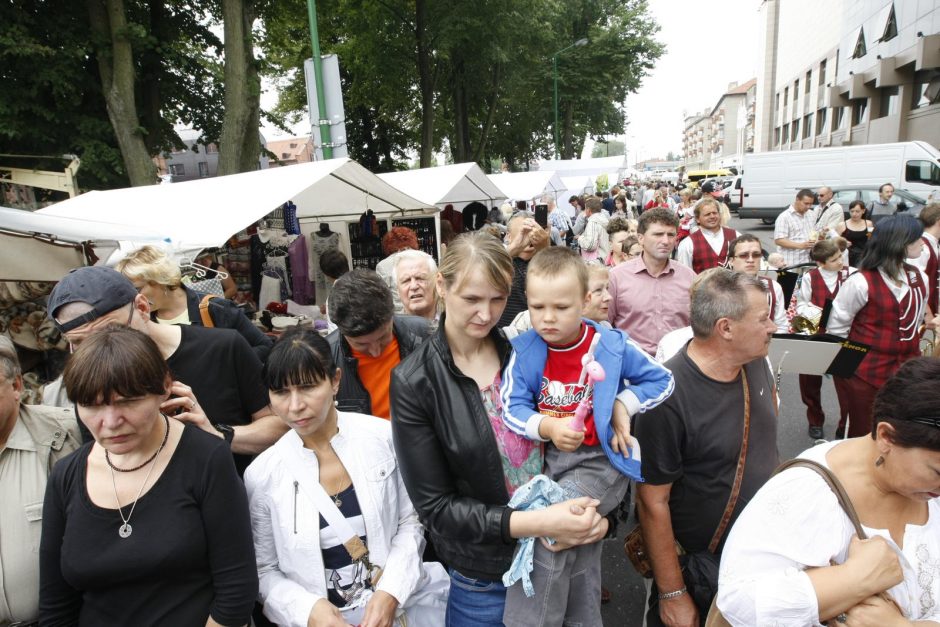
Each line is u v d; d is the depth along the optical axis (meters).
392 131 25.89
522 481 1.58
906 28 22.84
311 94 7.16
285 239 7.77
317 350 1.75
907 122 24.08
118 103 10.91
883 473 1.24
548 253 1.53
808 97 42.31
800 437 4.72
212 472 1.60
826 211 9.47
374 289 2.44
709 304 1.88
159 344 2.11
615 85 33.31
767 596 1.27
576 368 1.57
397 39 19.02
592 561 1.64
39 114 11.24
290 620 1.75
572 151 35.25
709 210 5.16
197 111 15.02
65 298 1.77
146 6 13.52
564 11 29.55
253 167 12.93
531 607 1.55
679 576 2.01
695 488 2.01
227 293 6.20
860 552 1.21
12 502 1.71
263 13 15.99
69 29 11.26
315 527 1.79
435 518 1.58
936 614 1.28
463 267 1.47
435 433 1.60
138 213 4.65
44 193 12.10
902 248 3.41
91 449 1.64
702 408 1.95
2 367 1.67
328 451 1.87
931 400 1.11
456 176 8.58
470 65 21.09
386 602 1.78
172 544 1.54
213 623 1.60
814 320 3.86
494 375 1.65
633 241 5.52
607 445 1.50
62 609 1.60
